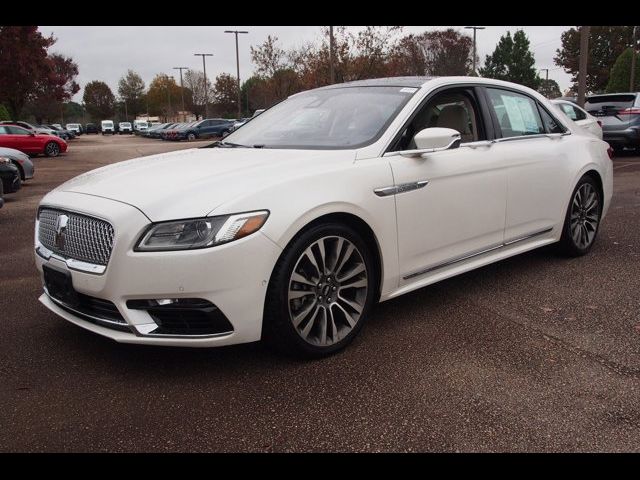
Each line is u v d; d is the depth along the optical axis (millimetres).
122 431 2465
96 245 2807
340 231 3061
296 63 31656
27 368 3037
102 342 3361
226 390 2789
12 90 35469
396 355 3139
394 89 3855
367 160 3271
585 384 2789
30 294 4293
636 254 5055
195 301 2680
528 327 3496
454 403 2641
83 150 28844
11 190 9188
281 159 3209
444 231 3627
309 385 2826
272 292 2838
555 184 4480
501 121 4172
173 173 3105
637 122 13188
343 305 3182
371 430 2447
